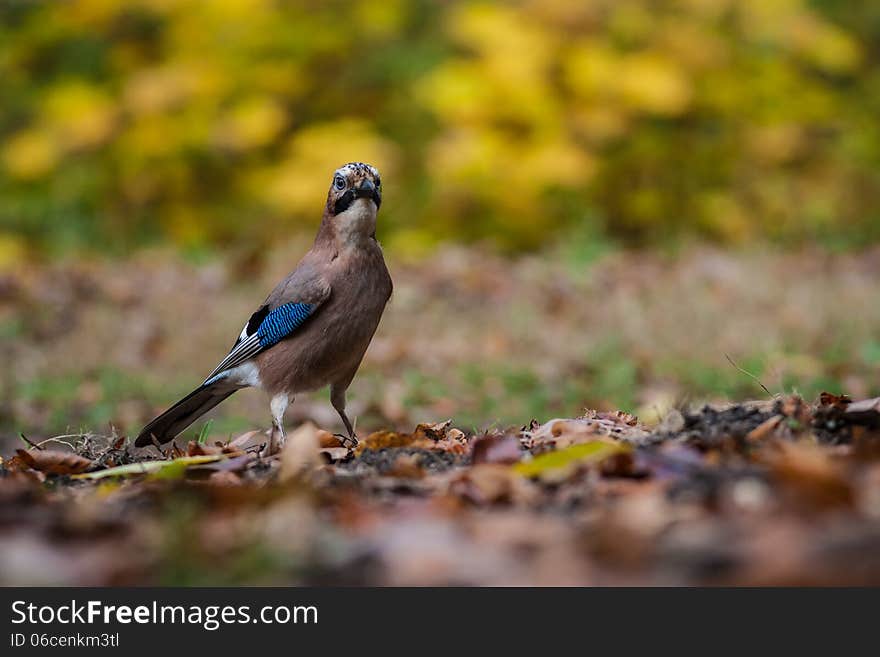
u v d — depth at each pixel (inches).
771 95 808.3
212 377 344.2
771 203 778.2
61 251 757.9
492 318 570.3
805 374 448.8
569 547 182.7
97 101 770.2
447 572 178.5
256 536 192.4
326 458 282.2
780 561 163.0
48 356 538.0
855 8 906.1
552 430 292.8
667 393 428.8
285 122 780.0
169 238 762.8
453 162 720.3
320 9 804.0
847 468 211.5
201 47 787.4
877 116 844.0
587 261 663.8
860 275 619.5
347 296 335.3
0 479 267.6
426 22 830.5
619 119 741.3
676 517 192.7
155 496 231.6
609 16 781.3
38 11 830.5
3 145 823.7
